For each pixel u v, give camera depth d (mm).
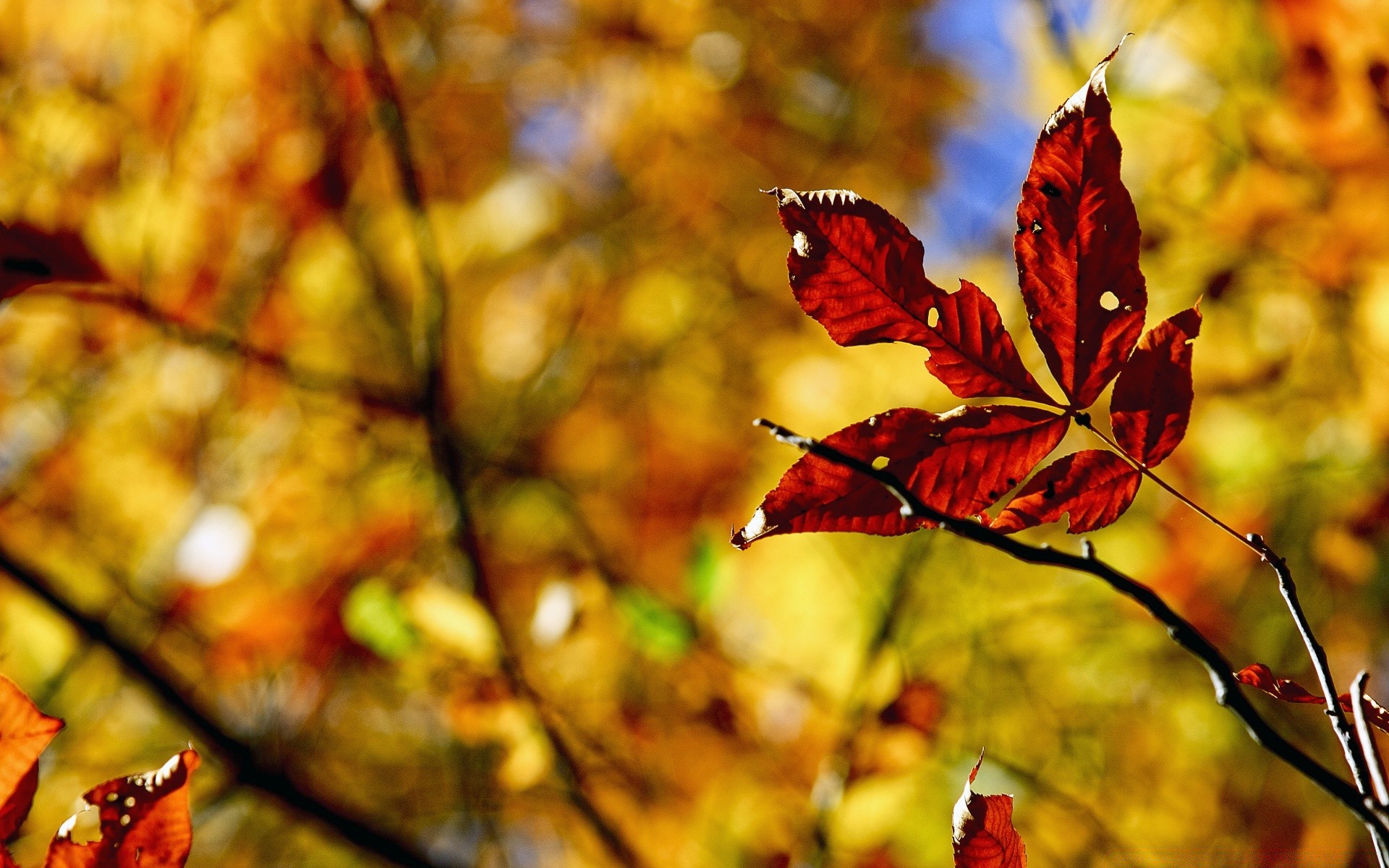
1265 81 2660
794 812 2479
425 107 3338
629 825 2447
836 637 2902
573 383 3426
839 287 1274
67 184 2439
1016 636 3002
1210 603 3018
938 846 2629
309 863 2748
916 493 1275
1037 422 1278
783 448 3408
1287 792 2969
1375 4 2197
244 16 2816
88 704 2602
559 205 3699
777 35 3822
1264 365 2959
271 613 2490
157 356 2863
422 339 2514
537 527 2973
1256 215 2736
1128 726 3055
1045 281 1276
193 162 2717
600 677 2547
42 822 2516
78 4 2703
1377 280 2623
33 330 2766
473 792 2602
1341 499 2918
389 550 2721
